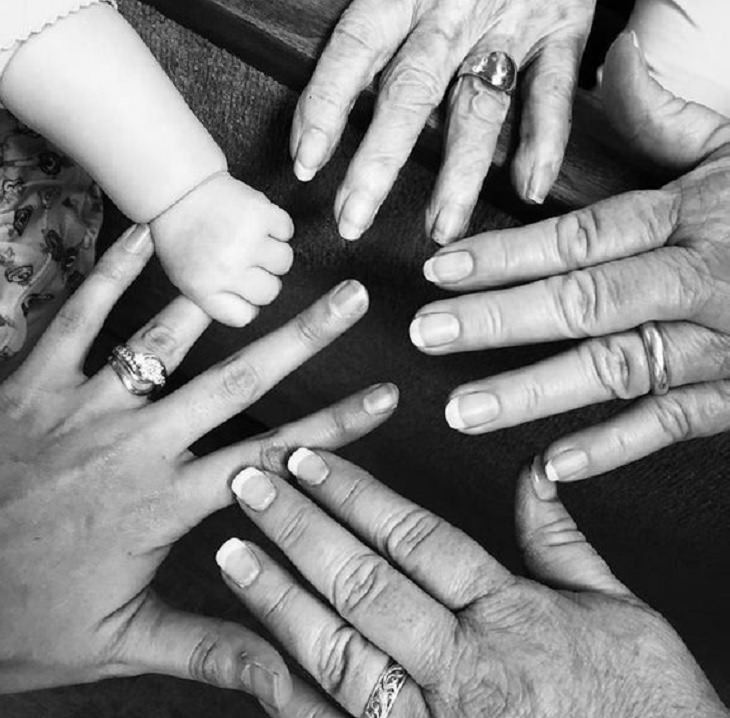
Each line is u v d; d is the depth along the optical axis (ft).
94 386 1.47
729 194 1.26
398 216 1.54
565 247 1.27
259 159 1.62
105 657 1.43
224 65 1.51
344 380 1.96
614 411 1.58
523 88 1.41
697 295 1.25
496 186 1.39
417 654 1.30
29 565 1.43
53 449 1.46
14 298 1.72
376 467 2.10
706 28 1.64
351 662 1.33
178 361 1.50
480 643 1.30
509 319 1.27
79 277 1.85
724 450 1.53
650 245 1.28
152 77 1.46
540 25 1.42
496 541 2.09
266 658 1.36
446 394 1.79
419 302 1.66
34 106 1.46
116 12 1.47
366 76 1.34
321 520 1.35
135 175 1.46
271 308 1.92
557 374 1.30
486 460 1.87
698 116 1.32
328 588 1.33
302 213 1.66
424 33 1.35
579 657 1.29
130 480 1.45
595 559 1.36
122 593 1.44
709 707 1.28
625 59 1.29
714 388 1.33
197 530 2.18
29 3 1.38
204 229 1.45
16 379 1.48
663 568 1.88
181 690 2.11
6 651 1.43
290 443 1.45
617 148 1.36
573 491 1.77
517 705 1.28
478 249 1.28
